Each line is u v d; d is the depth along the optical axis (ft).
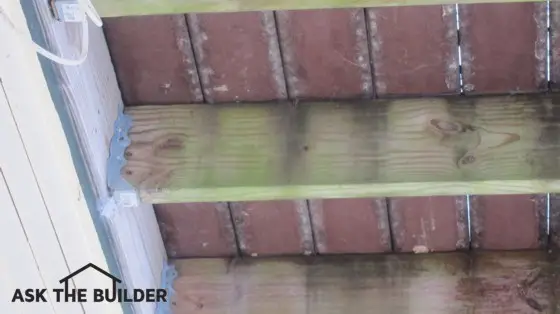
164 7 5.01
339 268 7.02
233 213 6.85
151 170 5.99
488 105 6.00
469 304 6.83
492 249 6.95
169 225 7.01
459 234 6.85
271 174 5.92
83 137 5.61
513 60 5.89
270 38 5.93
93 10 4.96
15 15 4.98
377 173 5.86
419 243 6.93
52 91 5.35
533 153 5.79
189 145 6.09
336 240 6.97
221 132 6.12
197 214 6.88
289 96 6.20
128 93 6.27
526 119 5.91
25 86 5.21
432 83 6.03
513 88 6.02
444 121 5.98
